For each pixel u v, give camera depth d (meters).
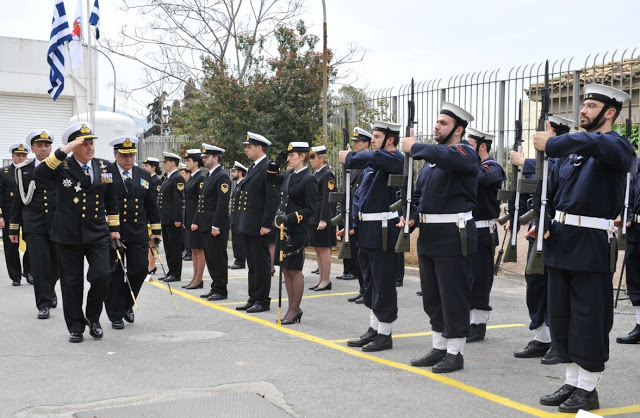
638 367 6.08
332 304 9.18
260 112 17.86
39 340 7.09
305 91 18.33
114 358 6.34
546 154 4.76
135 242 7.79
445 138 5.83
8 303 9.25
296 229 7.85
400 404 4.99
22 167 8.45
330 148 14.77
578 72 10.11
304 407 4.92
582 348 4.82
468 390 5.34
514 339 7.12
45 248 8.27
